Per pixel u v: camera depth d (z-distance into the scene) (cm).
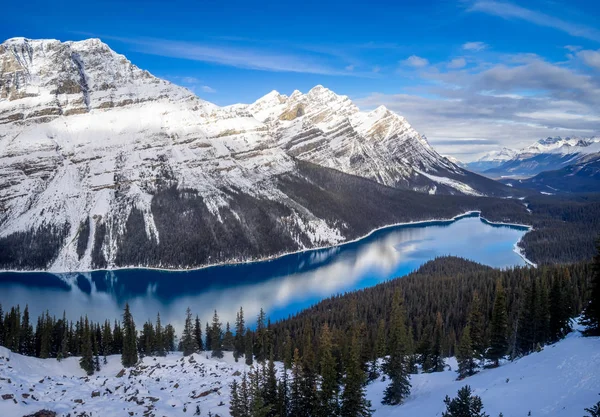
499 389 6625
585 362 6412
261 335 13912
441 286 18738
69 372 10906
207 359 11738
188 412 7606
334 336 11456
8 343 12662
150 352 13088
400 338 8938
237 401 6906
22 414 6556
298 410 7031
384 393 9056
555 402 5500
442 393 7912
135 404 7775
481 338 9738
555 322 9556
